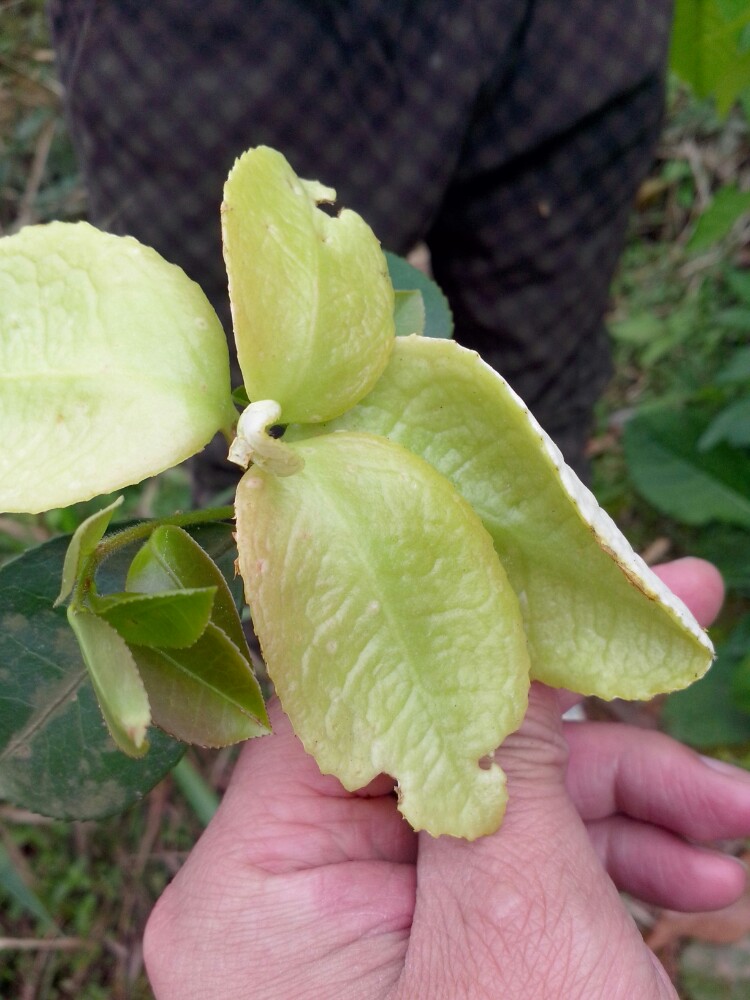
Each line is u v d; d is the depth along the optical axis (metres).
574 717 0.32
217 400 0.12
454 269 0.32
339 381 0.12
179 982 0.16
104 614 0.11
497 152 0.29
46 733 0.15
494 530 0.13
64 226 0.12
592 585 0.13
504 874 0.15
